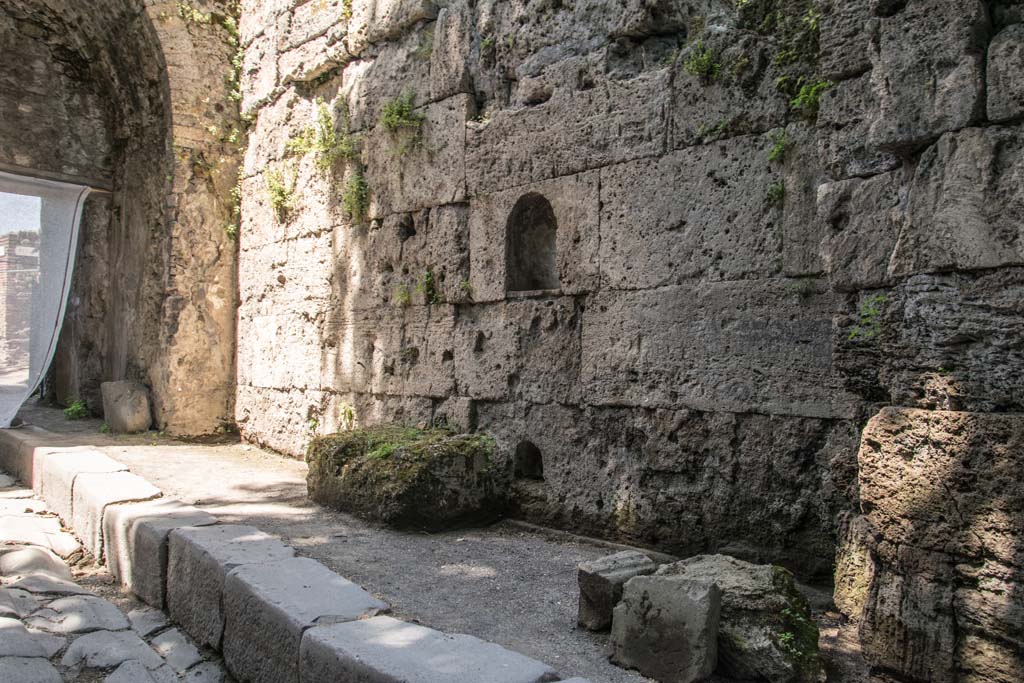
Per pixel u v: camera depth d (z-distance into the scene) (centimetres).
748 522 492
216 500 684
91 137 1138
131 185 1100
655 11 554
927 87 332
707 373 514
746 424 496
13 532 654
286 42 927
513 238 655
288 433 910
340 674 335
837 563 401
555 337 609
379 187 780
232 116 1029
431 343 716
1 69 1067
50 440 927
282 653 383
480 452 625
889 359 352
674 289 532
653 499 542
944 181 325
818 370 465
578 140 591
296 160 910
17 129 1082
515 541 577
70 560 627
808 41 472
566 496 595
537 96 627
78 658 452
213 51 1016
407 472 596
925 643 323
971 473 312
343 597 409
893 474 338
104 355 1159
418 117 728
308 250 887
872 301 369
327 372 852
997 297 311
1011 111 308
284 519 619
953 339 323
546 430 612
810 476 467
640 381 551
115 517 585
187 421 1008
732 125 504
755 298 492
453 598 452
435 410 714
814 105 463
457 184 689
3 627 463
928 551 324
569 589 471
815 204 466
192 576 488
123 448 921
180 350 1004
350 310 819
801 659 343
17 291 1133
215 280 1026
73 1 1020
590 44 591
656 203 543
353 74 823
